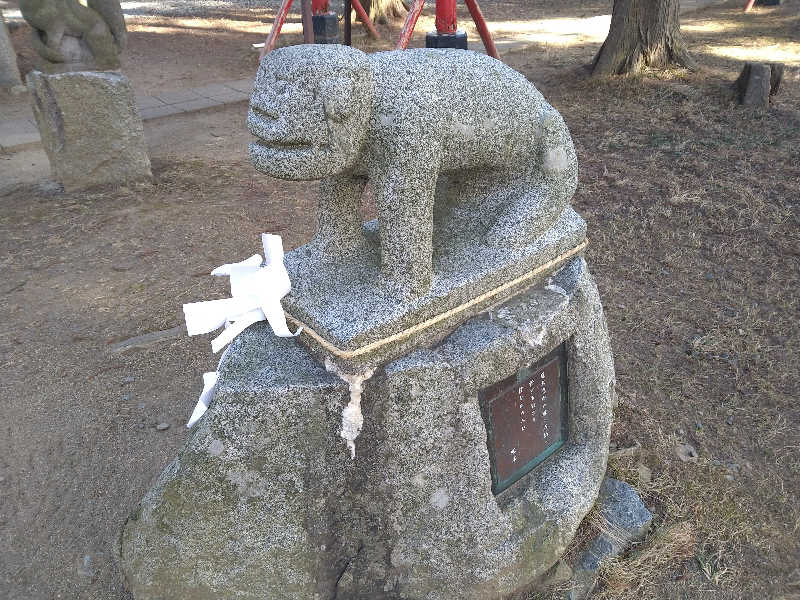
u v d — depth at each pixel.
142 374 3.00
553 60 7.95
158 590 1.84
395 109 1.49
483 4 12.69
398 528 1.79
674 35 6.56
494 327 1.83
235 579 1.79
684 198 4.34
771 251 3.81
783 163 4.62
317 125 1.38
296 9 12.80
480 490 1.84
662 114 5.67
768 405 2.77
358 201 1.86
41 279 3.77
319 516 1.75
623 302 3.50
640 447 2.55
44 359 3.10
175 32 10.83
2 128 6.46
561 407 2.14
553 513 2.00
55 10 4.49
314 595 1.81
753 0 10.12
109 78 4.80
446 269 1.81
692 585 2.07
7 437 2.66
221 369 1.72
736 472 2.46
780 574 2.11
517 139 1.78
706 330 3.24
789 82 6.21
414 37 10.05
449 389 1.73
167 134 6.43
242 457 1.67
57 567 2.16
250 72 8.64
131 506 2.36
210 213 4.59
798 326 3.22
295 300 1.73
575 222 2.10
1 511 2.35
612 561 2.13
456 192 2.02
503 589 1.94
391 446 1.72
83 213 4.60
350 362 1.60
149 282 3.72
